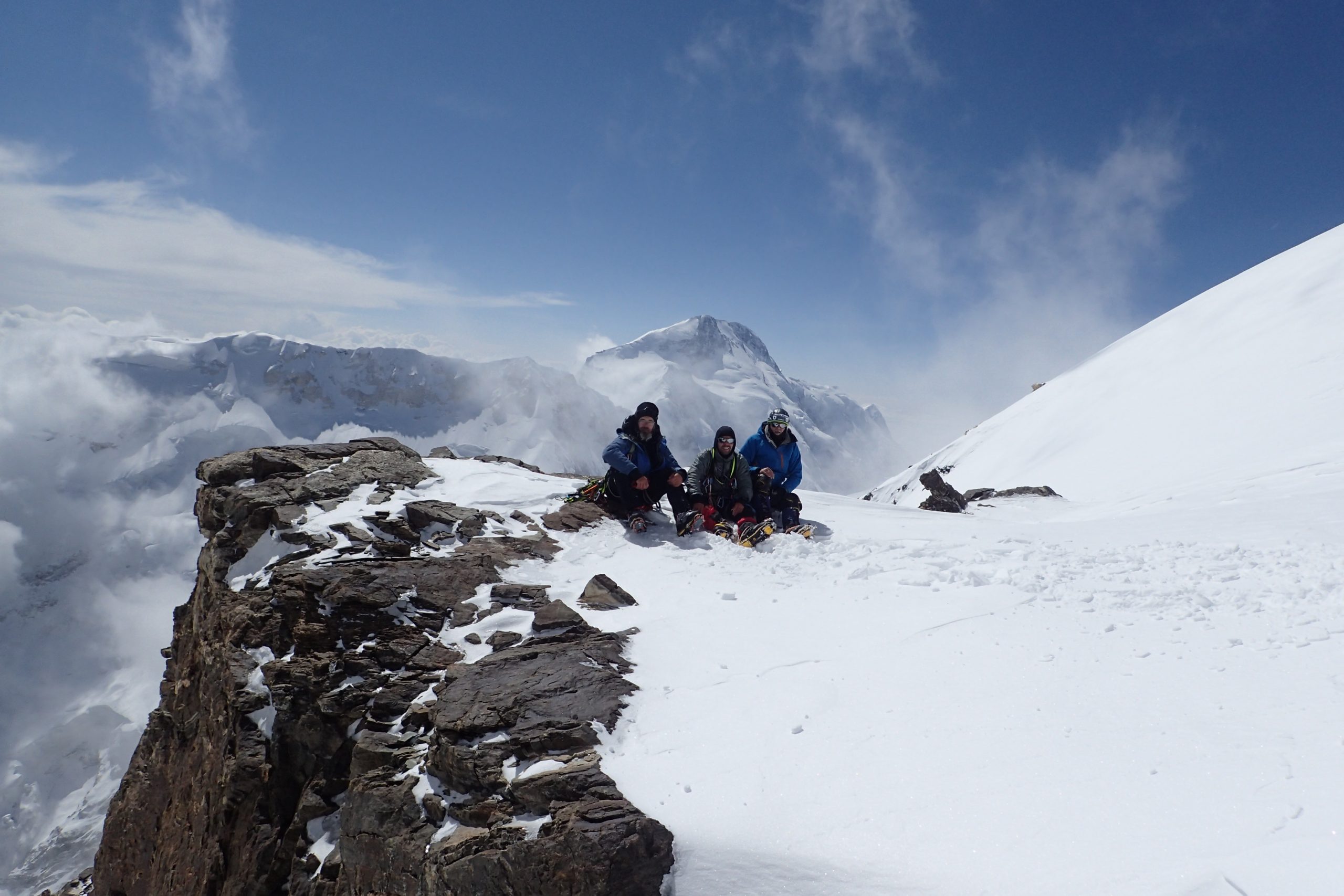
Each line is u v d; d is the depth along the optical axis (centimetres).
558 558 770
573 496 916
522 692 492
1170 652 424
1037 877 279
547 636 590
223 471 895
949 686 435
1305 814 269
